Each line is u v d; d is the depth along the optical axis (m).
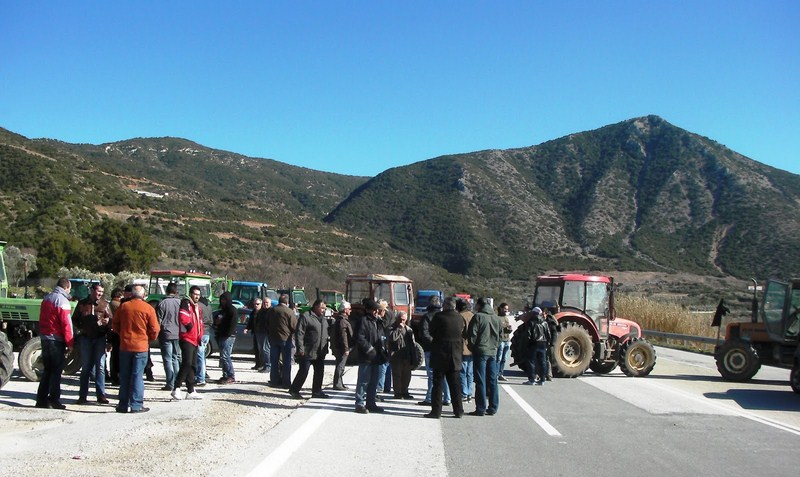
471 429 10.00
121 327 10.55
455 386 11.00
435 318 11.03
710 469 7.82
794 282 17.08
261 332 17.03
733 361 17.72
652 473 7.56
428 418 10.86
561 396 13.86
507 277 72.88
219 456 7.78
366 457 7.95
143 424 9.56
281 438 8.91
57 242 46.09
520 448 8.70
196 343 12.27
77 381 13.84
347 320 14.36
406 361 13.13
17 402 10.98
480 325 11.23
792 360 16.95
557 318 18.16
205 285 23.28
